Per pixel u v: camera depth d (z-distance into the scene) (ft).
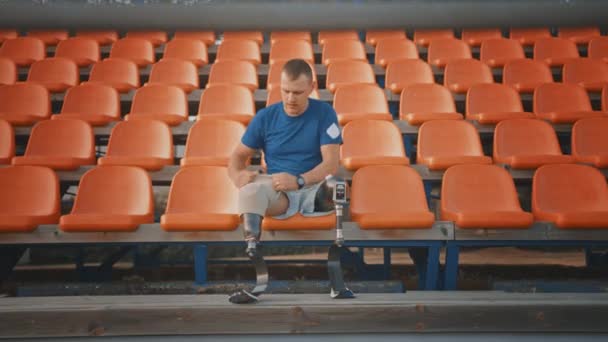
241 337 7.54
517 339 7.65
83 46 22.62
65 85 18.30
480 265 14.89
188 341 7.52
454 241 9.64
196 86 19.57
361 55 22.40
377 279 12.77
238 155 8.56
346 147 13.73
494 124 15.46
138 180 11.70
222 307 7.51
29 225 9.67
